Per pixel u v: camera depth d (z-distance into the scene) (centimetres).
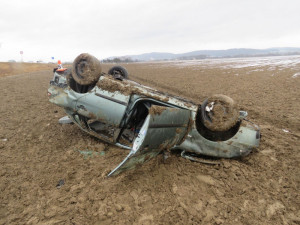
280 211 293
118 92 410
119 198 313
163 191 329
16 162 409
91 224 271
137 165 343
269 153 446
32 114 730
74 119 495
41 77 2162
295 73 1939
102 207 296
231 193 327
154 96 397
